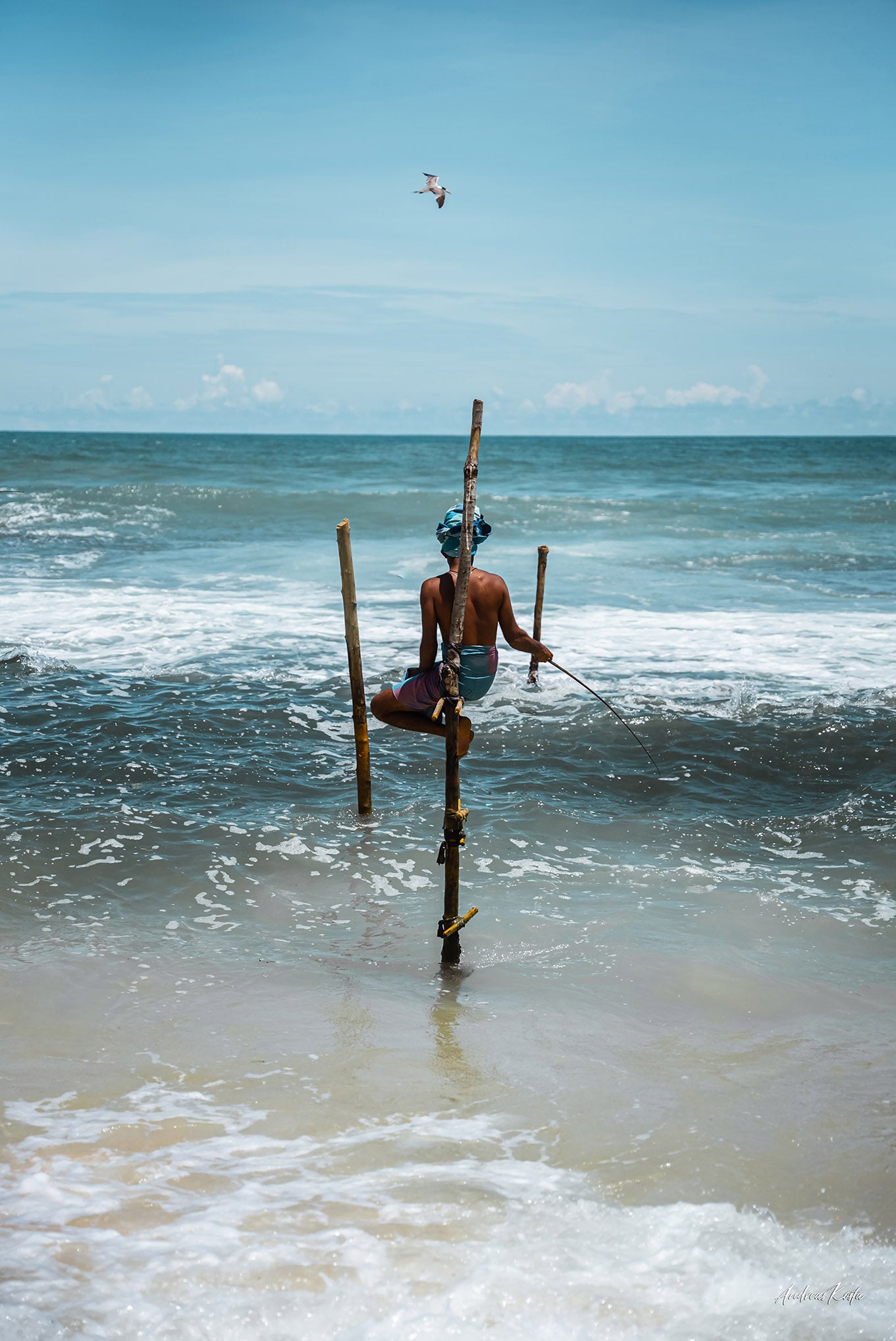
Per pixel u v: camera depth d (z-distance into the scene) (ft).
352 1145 11.22
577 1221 9.89
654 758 26.96
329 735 28.94
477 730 29.17
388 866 20.63
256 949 17.01
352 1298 8.80
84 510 81.51
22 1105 11.98
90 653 36.91
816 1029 14.26
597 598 49.88
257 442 400.26
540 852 21.35
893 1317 8.70
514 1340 8.38
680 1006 14.97
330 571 57.06
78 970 15.88
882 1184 10.57
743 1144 11.28
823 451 306.76
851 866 20.59
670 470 161.48
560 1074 12.94
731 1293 8.95
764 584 54.75
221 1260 9.22
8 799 23.32
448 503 87.92
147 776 25.21
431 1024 14.35
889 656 37.73
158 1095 12.30
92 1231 9.63
